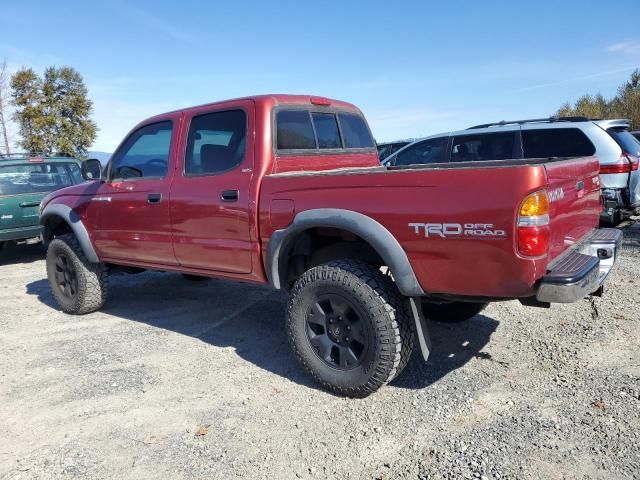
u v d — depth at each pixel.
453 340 4.18
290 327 3.54
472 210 2.74
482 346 4.03
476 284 2.81
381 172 3.07
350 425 3.02
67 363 4.12
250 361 4.03
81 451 2.88
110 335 4.76
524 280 2.66
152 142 4.57
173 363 4.04
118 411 3.30
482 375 3.54
